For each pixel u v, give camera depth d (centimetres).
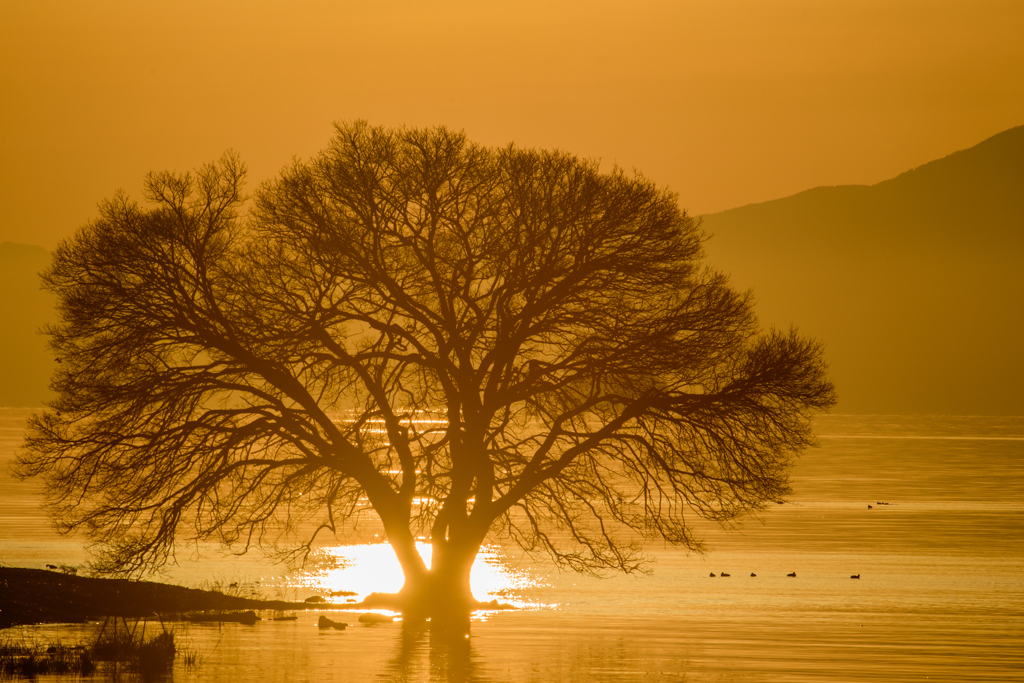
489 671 8338
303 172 11688
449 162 11612
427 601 11900
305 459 11744
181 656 8781
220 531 11931
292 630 10369
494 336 12294
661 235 11650
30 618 10506
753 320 11712
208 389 11525
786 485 11681
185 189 11575
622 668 8562
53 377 11281
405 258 12144
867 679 8150
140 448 11269
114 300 11112
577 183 11638
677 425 11850
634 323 11681
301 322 11544
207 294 11288
